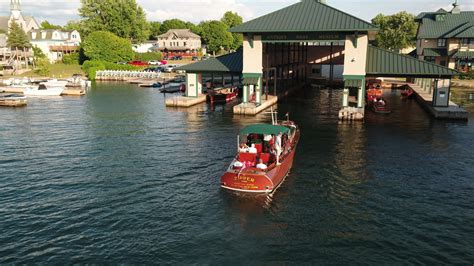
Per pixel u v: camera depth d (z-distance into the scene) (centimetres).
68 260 1747
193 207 2248
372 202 2331
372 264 1720
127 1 12638
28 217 2136
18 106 5700
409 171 2867
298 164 3023
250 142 2888
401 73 4675
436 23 8756
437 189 2534
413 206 2281
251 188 2391
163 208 2236
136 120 4634
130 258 1759
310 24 4575
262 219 2112
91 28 12162
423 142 3662
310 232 1983
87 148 3431
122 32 12412
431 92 6275
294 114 5059
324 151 3369
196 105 5794
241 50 6016
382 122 4550
